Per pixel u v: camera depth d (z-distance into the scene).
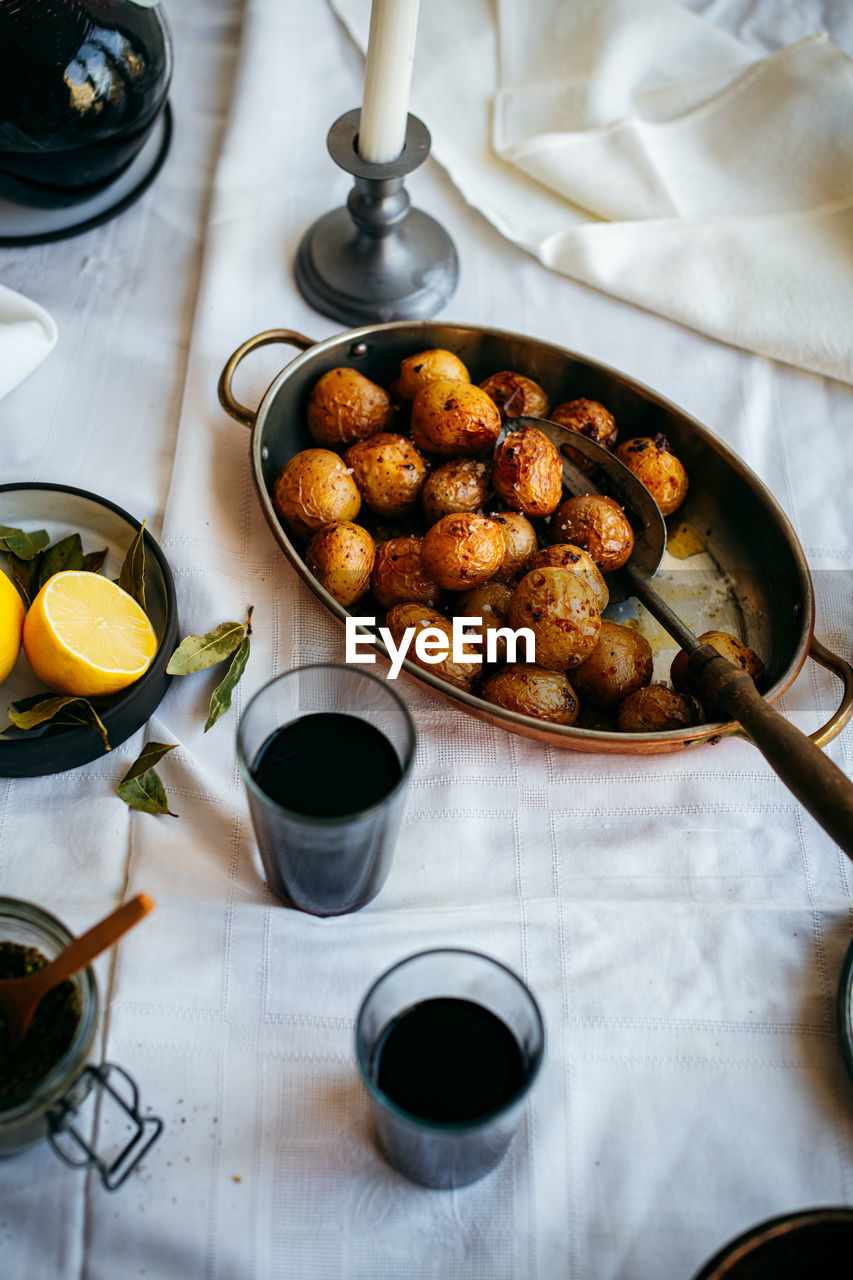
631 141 0.90
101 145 0.80
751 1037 0.63
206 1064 0.62
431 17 0.97
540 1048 0.54
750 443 0.83
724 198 0.91
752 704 0.63
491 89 0.95
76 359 0.83
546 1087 0.62
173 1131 0.60
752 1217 0.60
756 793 0.70
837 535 0.80
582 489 0.75
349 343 0.77
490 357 0.79
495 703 0.66
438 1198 0.59
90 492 0.73
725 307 0.86
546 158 0.90
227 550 0.76
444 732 0.71
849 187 0.89
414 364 0.75
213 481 0.78
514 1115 0.55
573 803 0.69
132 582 0.69
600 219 0.91
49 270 0.87
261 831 0.60
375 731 0.63
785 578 0.72
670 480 0.74
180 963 0.64
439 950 0.56
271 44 0.94
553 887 0.67
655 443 0.75
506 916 0.66
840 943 0.66
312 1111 0.61
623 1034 0.63
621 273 0.87
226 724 0.71
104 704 0.67
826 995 0.64
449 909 0.66
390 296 0.85
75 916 0.65
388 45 0.72
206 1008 0.63
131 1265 0.58
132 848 0.67
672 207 0.89
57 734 0.66
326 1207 0.59
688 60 0.94
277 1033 0.63
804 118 0.90
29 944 0.60
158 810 0.67
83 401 0.82
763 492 0.73
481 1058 0.58
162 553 0.71
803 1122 0.62
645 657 0.69
